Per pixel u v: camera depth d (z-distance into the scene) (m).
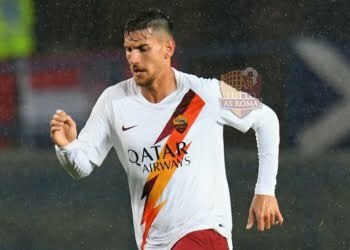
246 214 18.38
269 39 19.00
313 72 18.81
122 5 19.38
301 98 18.86
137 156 11.77
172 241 11.70
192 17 19.19
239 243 18.30
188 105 11.74
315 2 18.95
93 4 19.50
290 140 18.80
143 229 11.91
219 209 11.78
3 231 19.03
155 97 11.75
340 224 18.30
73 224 18.81
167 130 11.69
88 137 11.81
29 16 19.72
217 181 11.80
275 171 12.31
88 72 19.48
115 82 19.44
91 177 18.78
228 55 19.06
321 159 18.64
